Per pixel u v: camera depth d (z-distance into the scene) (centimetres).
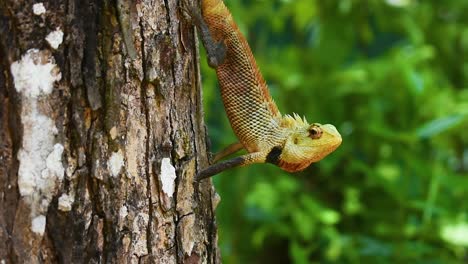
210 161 356
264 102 349
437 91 705
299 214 653
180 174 325
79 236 297
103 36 295
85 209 297
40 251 293
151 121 311
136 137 307
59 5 286
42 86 287
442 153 712
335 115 708
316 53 754
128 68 301
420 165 668
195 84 337
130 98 304
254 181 700
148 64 307
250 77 345
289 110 712
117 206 304
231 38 340
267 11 747
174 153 321
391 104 702
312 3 743
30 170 289
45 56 287
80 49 290
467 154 773
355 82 699
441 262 651
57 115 290
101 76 296
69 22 288
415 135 642
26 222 291
